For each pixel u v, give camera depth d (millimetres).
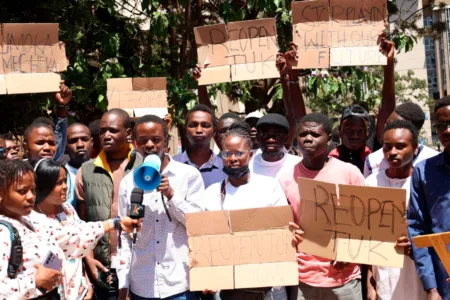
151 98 7465
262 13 11008
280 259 4719
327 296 4879
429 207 4637
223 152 4941
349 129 6039
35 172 4586
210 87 10109
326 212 4609
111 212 5664
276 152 5801
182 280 4945
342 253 4555
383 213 4477
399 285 4812
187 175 5074
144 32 11227
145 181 4410
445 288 4555
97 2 10117
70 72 9594
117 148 5781
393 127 4922
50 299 4062
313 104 18344
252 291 4844
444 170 4605
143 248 4980
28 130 6008
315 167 5070
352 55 6125
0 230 3836
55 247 4168
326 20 6172
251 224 4738
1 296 3725
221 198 5000
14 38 6242
